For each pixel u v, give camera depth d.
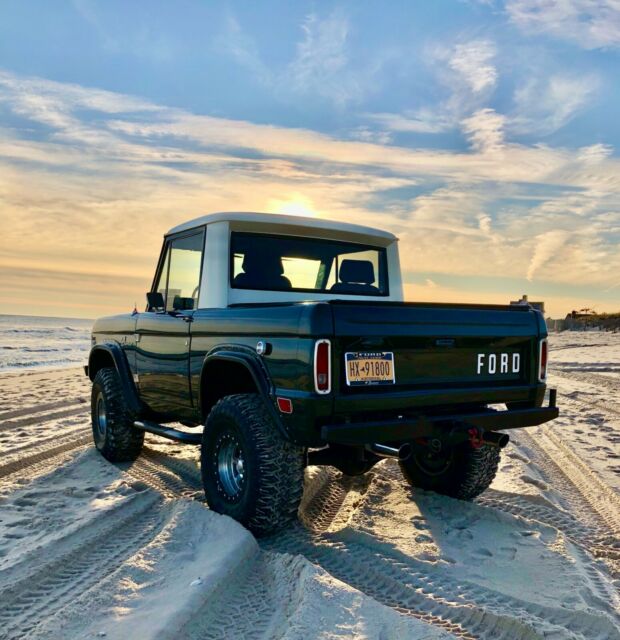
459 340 4.46
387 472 6.29
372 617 3.04
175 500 4.91
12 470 6.29
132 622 3.01
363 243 5.80
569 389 13.98
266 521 4.17
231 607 3.31
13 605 3.32
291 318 4.00
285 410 4.00
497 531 4.57
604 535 4.72
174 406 5.52
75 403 11.41
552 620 3.21
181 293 5.56
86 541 4.16
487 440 4.36
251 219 5.07
